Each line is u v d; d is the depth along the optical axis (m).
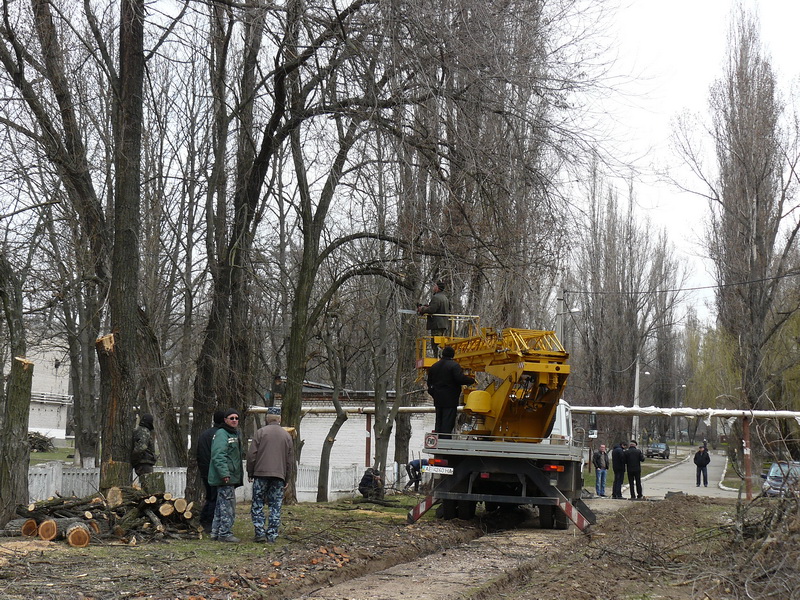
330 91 15.59
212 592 8.50
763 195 36.97
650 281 58.09
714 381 46.53
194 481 18.12
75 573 9.38
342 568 10.36
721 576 9.72
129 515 12.67
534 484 16.14
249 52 19.05
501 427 17.19
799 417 25.03
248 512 18.23
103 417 14.12
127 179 14.62
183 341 25.97
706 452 42.00
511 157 15.41
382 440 25.64
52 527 11.90
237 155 19.44
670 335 85.94
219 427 13.60
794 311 37.03
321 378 43.31
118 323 14.25
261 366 33.91
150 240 23.62
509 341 16.67
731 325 37.84
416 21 13.78
